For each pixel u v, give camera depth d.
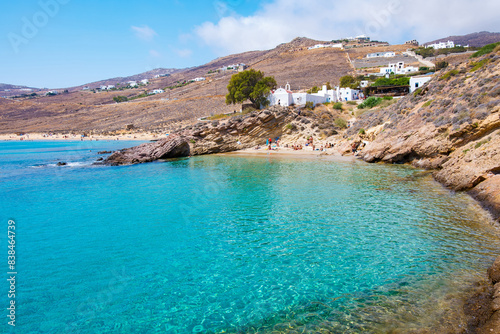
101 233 18.16
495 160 21.53
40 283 12.69
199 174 37.12
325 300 10.80
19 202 25.55
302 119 65.12
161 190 29.09
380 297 10.67
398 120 43.22
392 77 113.69
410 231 16.45
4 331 9.76
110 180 34.75
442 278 11.49
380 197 23.50
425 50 155.00
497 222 16.34
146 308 10.93
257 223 19.11
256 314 10.28
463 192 22.48
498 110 27.33
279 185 29.33
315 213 20.48
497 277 10.47
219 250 15.43
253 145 61.59
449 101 35.75
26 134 128.62
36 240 17.27
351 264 13.26
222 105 130.62
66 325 10.11
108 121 140.25
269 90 76.25
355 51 198.12
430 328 8.70
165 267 13.87
